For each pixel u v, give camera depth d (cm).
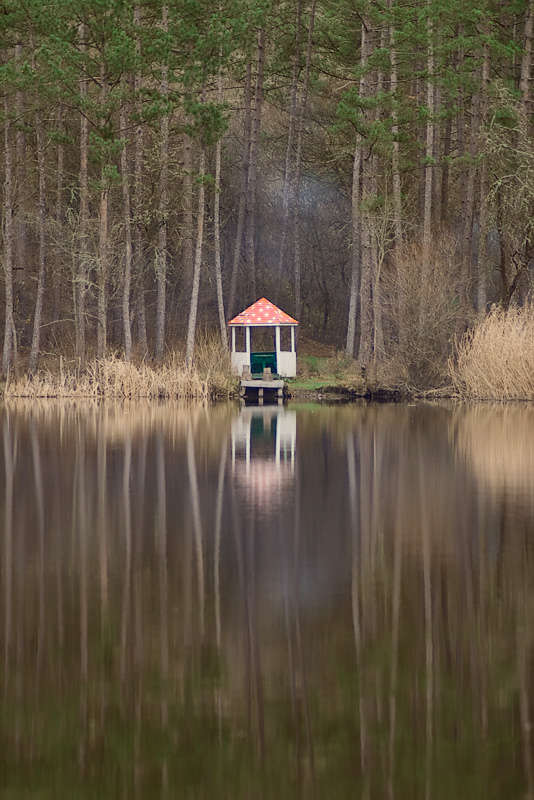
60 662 1184
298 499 2348
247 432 3878
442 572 1612
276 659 1188
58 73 5444
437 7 5869
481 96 6044
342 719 1031
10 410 4891
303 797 891
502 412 4781
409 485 2553
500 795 888
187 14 5959
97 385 5759
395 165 6275
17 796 893
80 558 1728
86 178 6103
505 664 1168
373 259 6419
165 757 956
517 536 1892
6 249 6159
